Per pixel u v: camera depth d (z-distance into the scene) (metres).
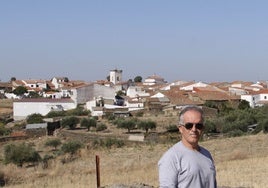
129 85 165.62
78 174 27.27
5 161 41.16
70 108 114.38
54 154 50.38
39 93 149.62
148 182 20.95
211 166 5.19
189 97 104.69
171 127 68.75
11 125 93.19
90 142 59.94
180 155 5.09
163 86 158.88
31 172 29.59
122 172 27.11
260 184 18.42
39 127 77.00
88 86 120.56
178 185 5.05
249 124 68.88
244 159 30.12
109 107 104.94
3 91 157.50
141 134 64.69
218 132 65.94
